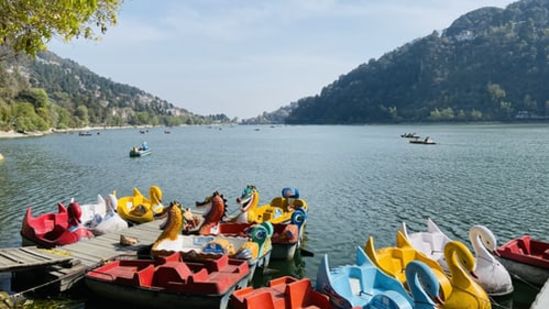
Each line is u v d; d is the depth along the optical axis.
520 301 15.38
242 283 14.27
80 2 10.62
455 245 12.88
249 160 64.94
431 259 14.78
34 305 13.67
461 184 39.78
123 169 53.31
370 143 100.19
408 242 15.75
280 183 41.94
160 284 13.58
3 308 12.97
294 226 18.64
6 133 127.62
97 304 14.05
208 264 14.64
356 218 27.11
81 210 19.73
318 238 22.69
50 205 31.45
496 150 73.06
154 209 23.00
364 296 13.16
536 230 24.78
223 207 18.97
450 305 12.34
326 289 13.09
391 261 15.02
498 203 31.55
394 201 32.41
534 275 15.70
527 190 36.41
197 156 72.44
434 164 55.81
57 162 60.66
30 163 58.84
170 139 133.25
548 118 185.12
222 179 44.94
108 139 128.38
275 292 12.91
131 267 14.76
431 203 31.64
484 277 14.91
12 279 15.33
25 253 14.91
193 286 12.98
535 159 58.75
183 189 39.19
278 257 18.31
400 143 97.50
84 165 57.25
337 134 151.75
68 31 11.42
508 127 161.50
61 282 14.02
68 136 142.88
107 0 12.05
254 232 16.50
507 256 16.25
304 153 76.69
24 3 10.57
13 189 37.91
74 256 15.75
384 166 54.72
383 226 25.23
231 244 16.58
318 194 35.47
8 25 10.79
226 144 106.75
